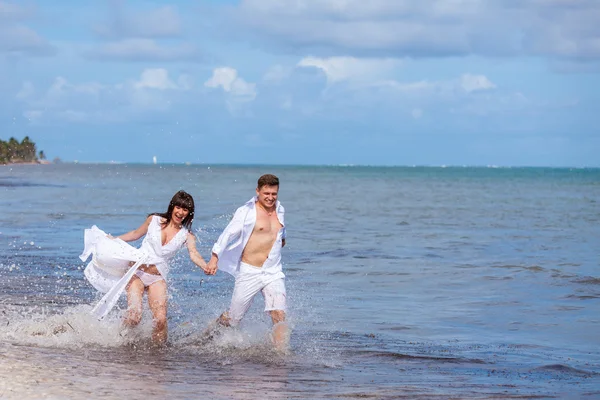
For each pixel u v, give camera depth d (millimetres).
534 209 34906
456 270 13727
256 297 10680
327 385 6191
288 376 6504
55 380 5875
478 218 28297
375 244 18266
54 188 45844
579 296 11070
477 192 57562
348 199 43406
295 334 8367
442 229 23016
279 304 7730
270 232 7848
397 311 9852
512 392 6031
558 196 50719
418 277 12883
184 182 66562
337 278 12727
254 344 7777
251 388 6008
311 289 11570
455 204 38969
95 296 10281
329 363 7066
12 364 6336
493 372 6770
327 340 8102
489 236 20859
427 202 40938
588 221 27016
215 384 6098
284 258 15297
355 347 7773
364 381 6359
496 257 15867
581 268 14141
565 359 7348
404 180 98562
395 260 15164
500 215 30281
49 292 10477
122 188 48438
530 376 6629
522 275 13102
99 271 8133
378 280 12531
